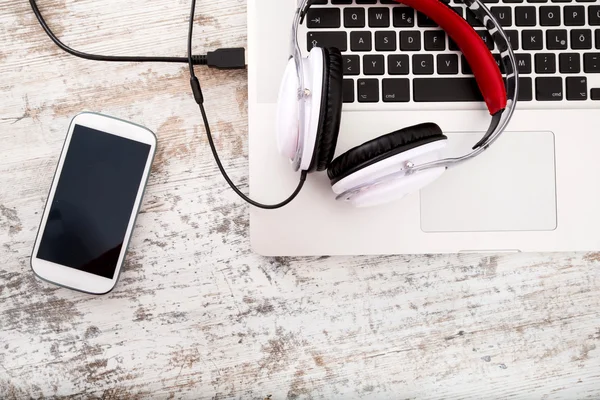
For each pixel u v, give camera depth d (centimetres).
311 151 48
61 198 59
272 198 59
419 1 54
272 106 58
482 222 60
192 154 62
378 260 63
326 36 58
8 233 62
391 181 50
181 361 62
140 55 62
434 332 63
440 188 60
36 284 62
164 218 62
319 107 45
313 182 59
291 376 62
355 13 58
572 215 60
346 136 58
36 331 62
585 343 63
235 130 62
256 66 58
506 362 63
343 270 63
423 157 51
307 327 63
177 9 62
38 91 62
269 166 59
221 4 63
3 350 62
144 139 60
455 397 63
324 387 63
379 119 58
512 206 60
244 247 62
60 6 62
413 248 59
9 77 62
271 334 62
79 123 59
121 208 60
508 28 59
